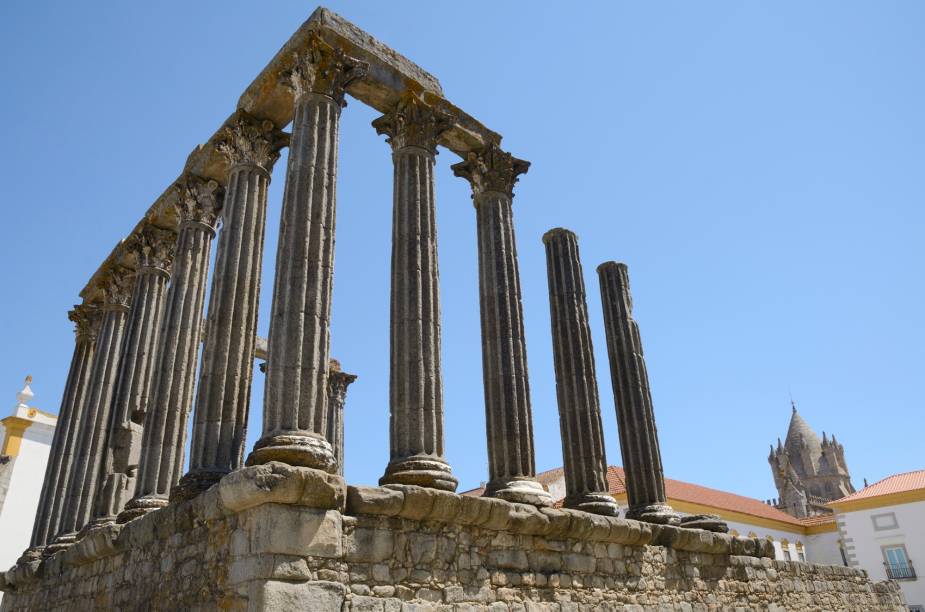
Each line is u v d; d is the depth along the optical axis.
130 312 19.88
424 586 11.04
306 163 13.35
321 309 12.35
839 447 109.88
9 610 19.25
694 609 16.45
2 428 32.47
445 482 12.56
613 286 21.69
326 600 9.66
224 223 15.70
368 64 15.06
